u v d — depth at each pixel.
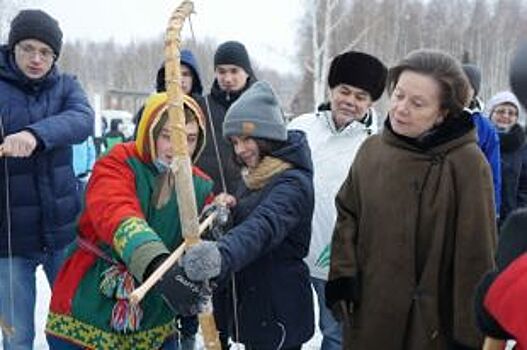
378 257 2.39
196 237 2.11
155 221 2.44
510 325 1.34
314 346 4.64
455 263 2.29
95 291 2.43
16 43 3.17
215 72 4.25
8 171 3.17
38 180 3.24
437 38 28.02
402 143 2.38
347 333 2.52
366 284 2.43
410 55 2.38
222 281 2.53
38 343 4.63
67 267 2.51
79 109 3.28
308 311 2.74
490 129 4.21
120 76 44.06
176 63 2.06
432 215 2.31
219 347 2.16
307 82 26.30
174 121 2.07
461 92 2.32
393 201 2.36
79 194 3.49
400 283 2.34
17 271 3.28
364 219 2.45
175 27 2.06
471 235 2.27
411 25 29.22
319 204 3.49
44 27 3.15
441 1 28.20
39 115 3.23
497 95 5.24
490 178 2.33
